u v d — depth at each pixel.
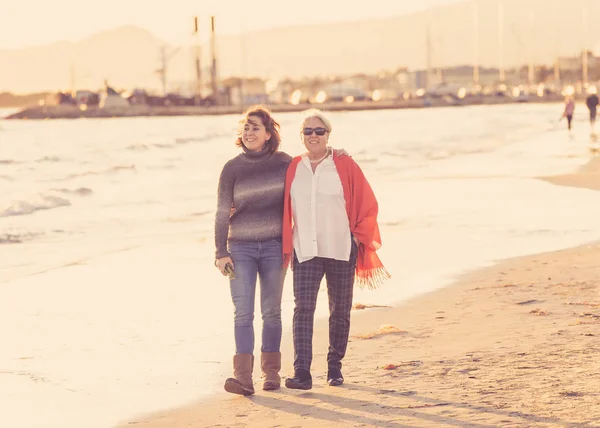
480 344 8.29
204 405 6.96
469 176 30.61
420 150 50.75
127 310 11.09
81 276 13.86
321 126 7.18
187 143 69.50
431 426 5.92
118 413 6.83
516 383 6.83
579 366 7.23
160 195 29.44
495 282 11.84
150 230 20.45
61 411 6.93
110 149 63.53
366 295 11.32
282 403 6.84
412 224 18.70
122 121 173.25
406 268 13.32
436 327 9.23
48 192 30.44
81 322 10.41
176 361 8.47
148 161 49.66
